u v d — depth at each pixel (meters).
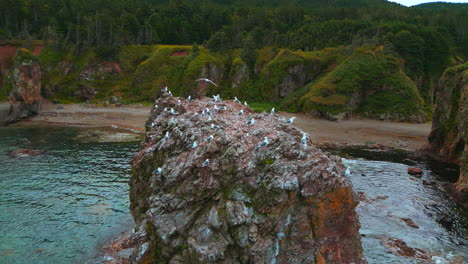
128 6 166.75
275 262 18.44
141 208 25.67
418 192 41.22
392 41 113.00
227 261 19.03
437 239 30.02
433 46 118.12
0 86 115.19
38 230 31.33
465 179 39.19
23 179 44.66
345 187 19.05
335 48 121.38
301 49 132.75
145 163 27.08
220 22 160.00
